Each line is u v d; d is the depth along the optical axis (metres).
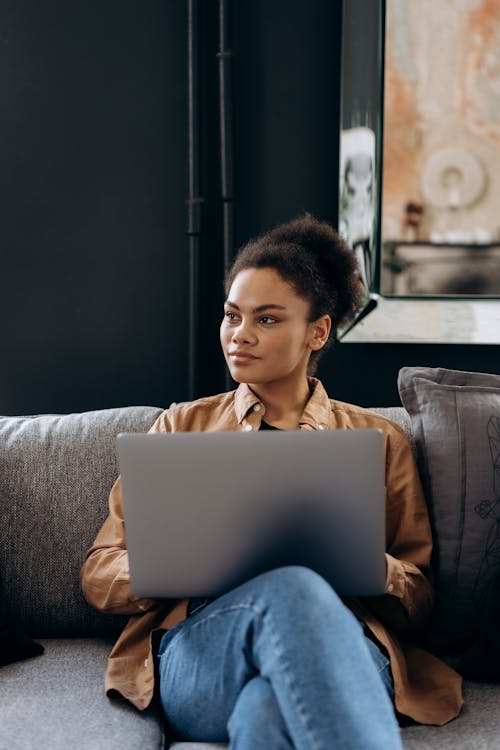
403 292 1.93
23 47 1.93
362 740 0.88
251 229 1.98
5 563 1.42
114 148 1.96
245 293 1.33
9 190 1.95
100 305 1.97
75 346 1.97
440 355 1.98
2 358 1.96
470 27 1.89
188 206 1.95
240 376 1.33
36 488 1.44
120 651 1.25
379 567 1.07
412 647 1.33
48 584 1.42
